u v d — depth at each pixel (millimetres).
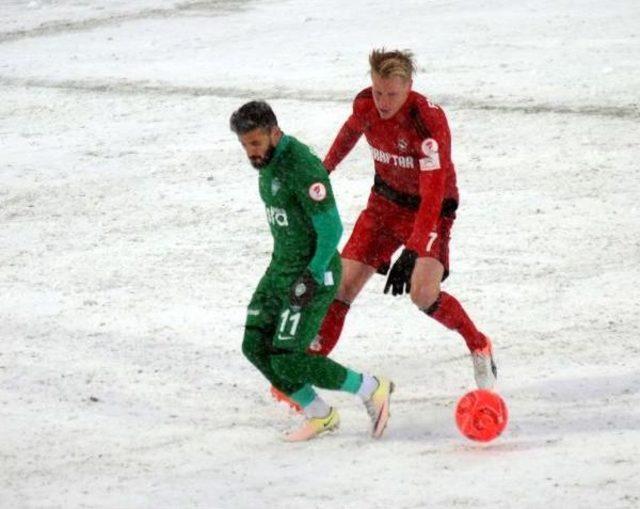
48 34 75750
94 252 37562
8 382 27656
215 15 80312
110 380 27641
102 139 50906
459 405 23281
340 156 26219
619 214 38469
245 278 34594
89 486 21734
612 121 48406
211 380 27625
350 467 22219
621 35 64438
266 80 58781
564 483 20656
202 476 22094
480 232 37531
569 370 27266
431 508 19922
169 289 33906
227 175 45125
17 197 43812
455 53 62156
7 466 22906
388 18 74562
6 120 54938
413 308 32125
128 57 66812
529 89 53812
